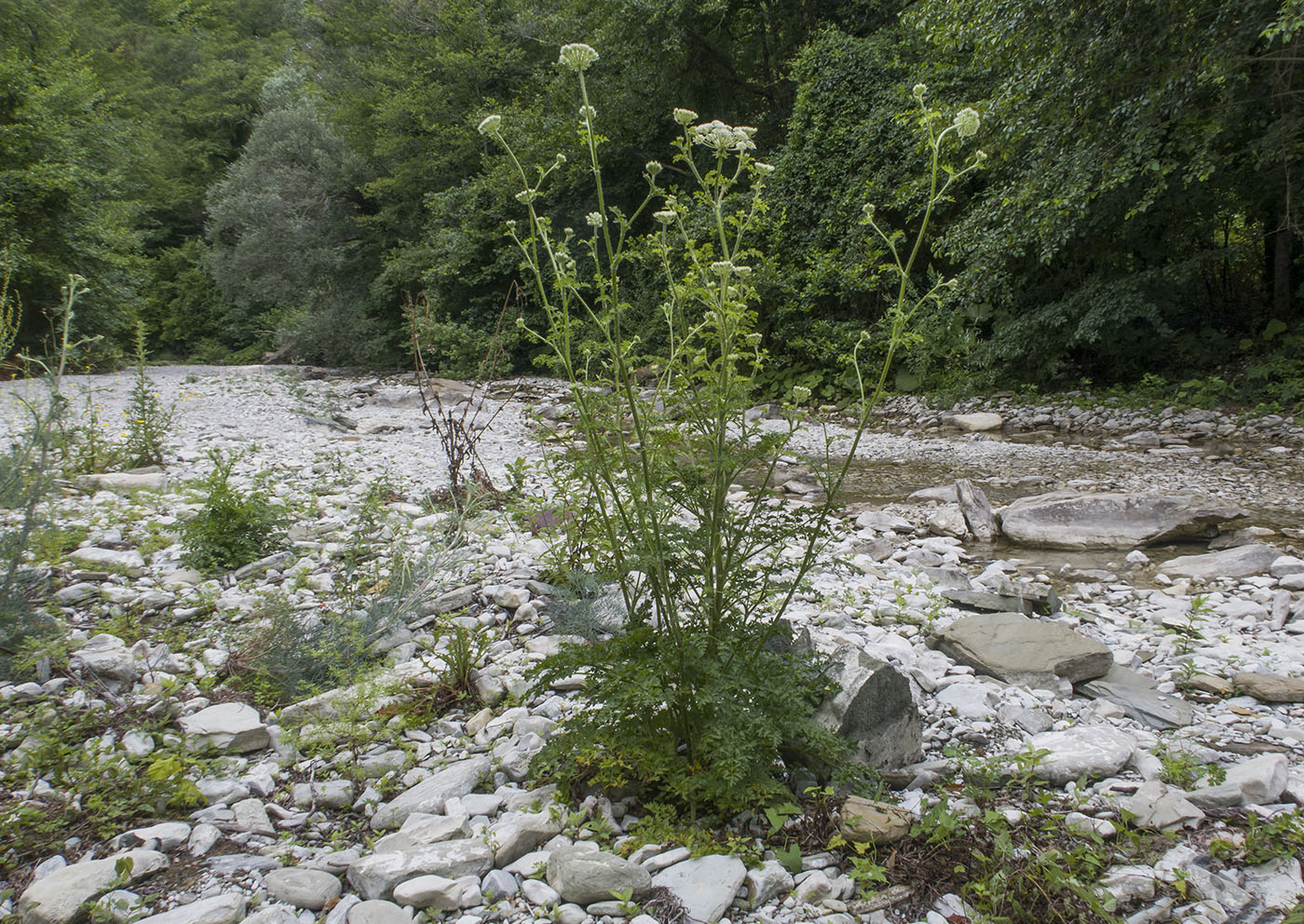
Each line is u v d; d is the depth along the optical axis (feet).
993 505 25.57
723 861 7.60
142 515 18.54
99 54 121.39
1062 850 7.76
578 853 7.60
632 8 63.67
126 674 11.38
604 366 9.17
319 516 19.89
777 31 68.33
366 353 84.23
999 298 46.91
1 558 13.10
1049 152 38.58
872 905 7.18
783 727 8.30
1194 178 37.06
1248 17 31.30
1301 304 46.57
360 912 7.06
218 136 136.46
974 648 12.61
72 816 8.61
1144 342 44.42
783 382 52.85
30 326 63.41
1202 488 26.55
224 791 9.12
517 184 70.03
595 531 9.44
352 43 94.43
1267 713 11.18
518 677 11.57
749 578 8.62
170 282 127.75
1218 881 7.43
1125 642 14.07
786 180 55.11
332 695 10.91
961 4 39.01
